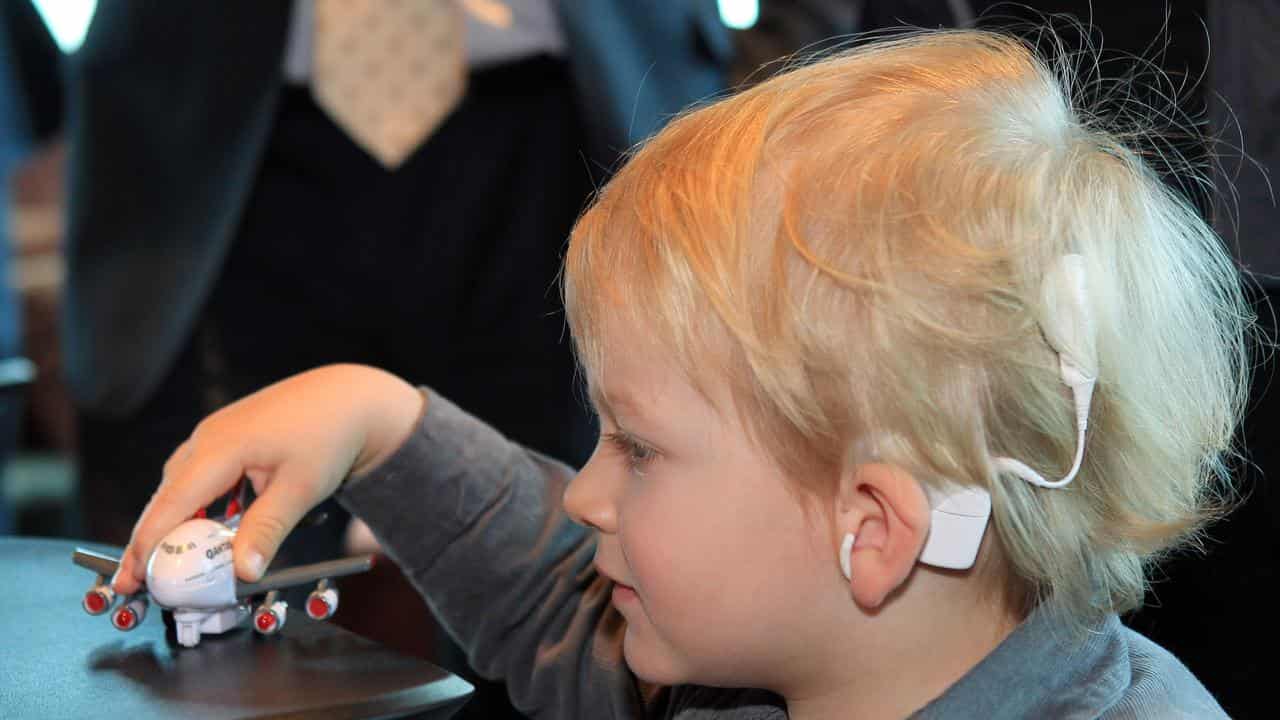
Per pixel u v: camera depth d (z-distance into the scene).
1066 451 0.62
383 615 1.72
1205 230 0.73
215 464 0.76
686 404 0.63
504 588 0.87
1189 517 0.68
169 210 1.60
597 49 1.51
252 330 1.66
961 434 0.60
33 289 2.73
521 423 1.66
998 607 0.67
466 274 1.63
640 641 0.69
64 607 0.76
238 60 1.55
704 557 0.64
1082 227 0.63
